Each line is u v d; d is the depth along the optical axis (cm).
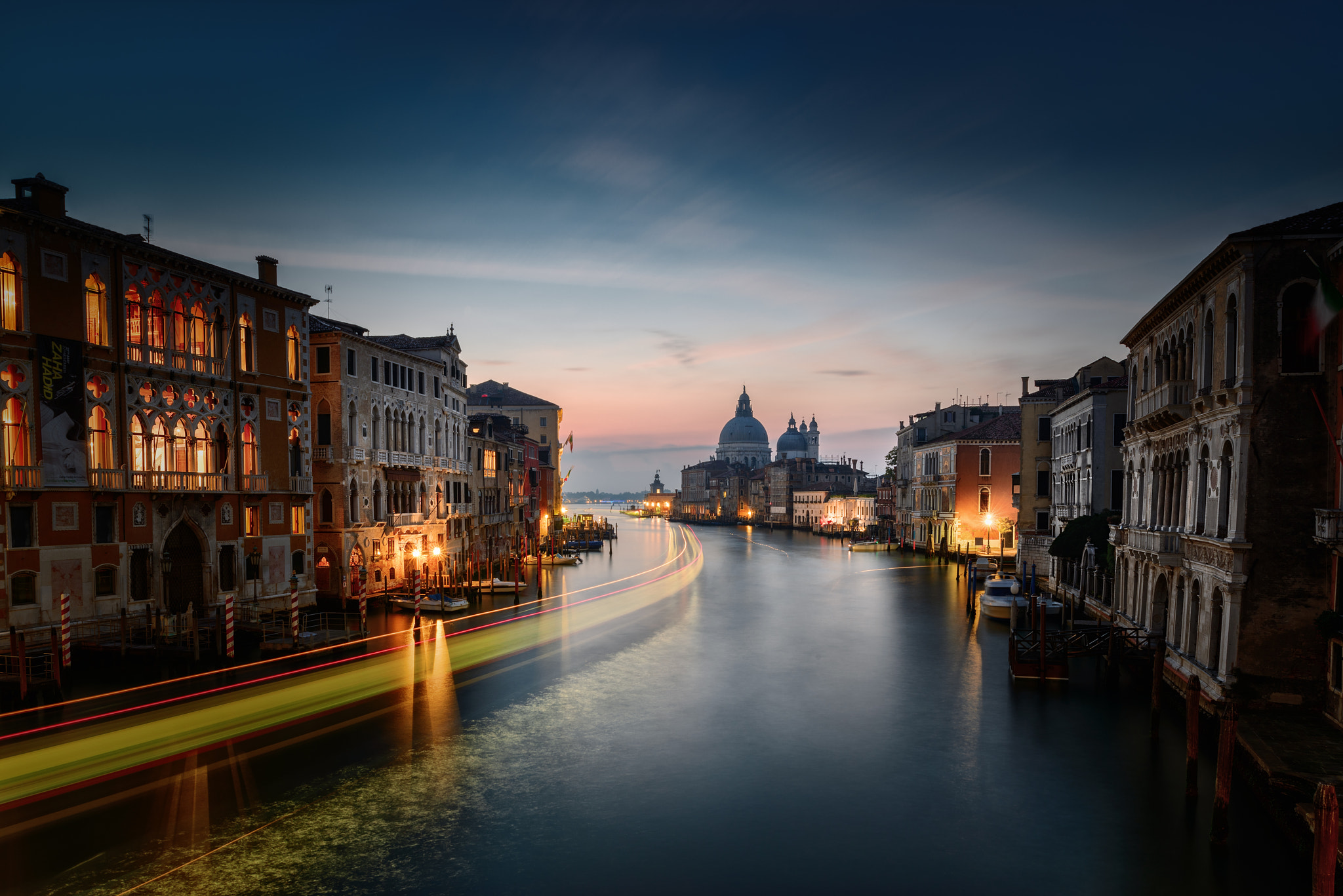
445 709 2255
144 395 2902
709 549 9656
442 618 3784
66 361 2614
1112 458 4044
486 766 1823
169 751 1884
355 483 4031
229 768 1794
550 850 1432
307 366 3734
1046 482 5544
